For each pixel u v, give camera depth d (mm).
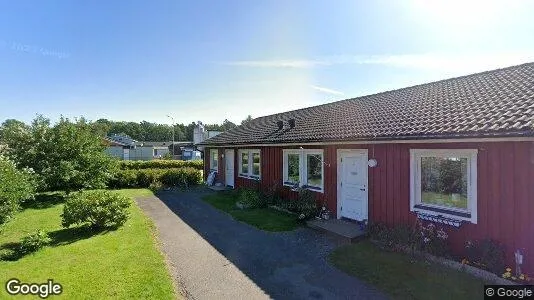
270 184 15367
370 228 9273
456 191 7715
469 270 6785
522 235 6379
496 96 8672
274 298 6004
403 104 11766
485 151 6992
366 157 10070
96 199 10781
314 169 12477
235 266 7508
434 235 7848
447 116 8453
